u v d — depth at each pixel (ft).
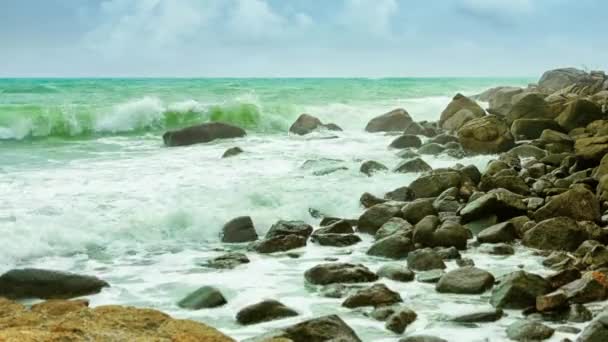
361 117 92.43
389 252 31.78
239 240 34.73
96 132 76.69
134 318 17.38
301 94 128.16
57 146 65.05
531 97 66.59
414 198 41.93
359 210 40.40
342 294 25.94
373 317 23.36
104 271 29.27
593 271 26.50
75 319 17.04
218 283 27.66
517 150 54.49
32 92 119.24
